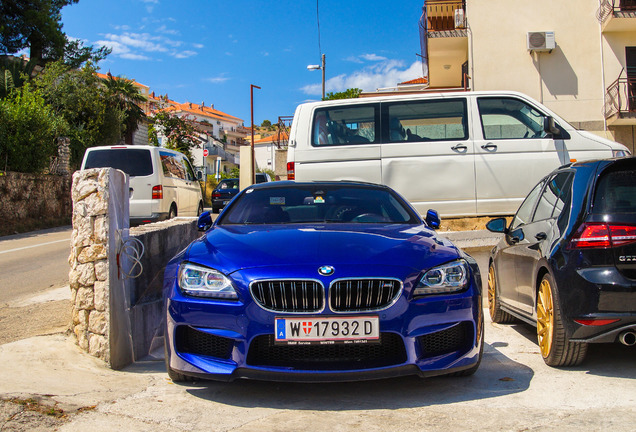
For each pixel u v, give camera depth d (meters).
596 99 18.50
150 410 3.33
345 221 4.75
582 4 18.56
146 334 4.98
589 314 3.77
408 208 5.11
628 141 18.62
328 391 3.75
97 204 4.36
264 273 3.49
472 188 7.67
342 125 7.97
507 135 7.76
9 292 7.81
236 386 3.86
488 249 7.43
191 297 3.62
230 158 87.81
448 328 3.59
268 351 3.47
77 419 3.13
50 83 25.22
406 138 7.81
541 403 3.40
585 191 4.07
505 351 4.82
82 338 4.48
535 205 5.21
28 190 18.80
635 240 3.73
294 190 5.32
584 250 3.86
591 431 2.89
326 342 3.38
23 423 3.02
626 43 18.39
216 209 27.17
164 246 5.81
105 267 4.31
